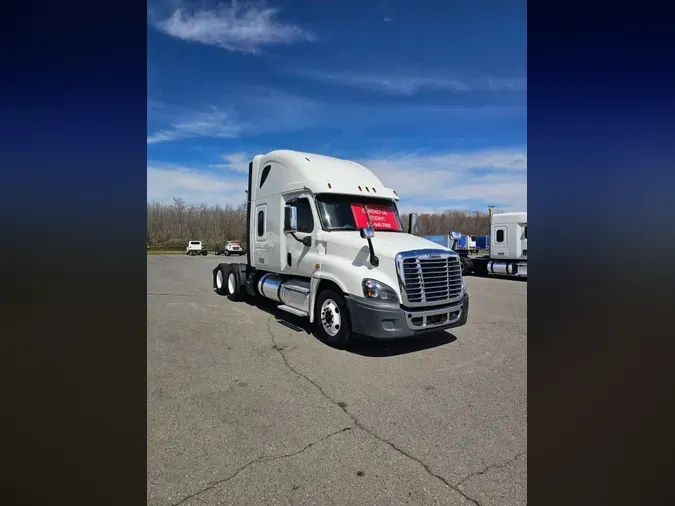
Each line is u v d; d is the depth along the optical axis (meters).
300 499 2.19
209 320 6.72
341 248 5.32
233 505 2.13
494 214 17.20
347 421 3.09
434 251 5.05
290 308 6.25
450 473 2.45
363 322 4.70
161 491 2.21
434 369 4.30
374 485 2.32
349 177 6.23
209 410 3.24
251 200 7.97
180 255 44.94
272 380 3.92
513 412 3.26
